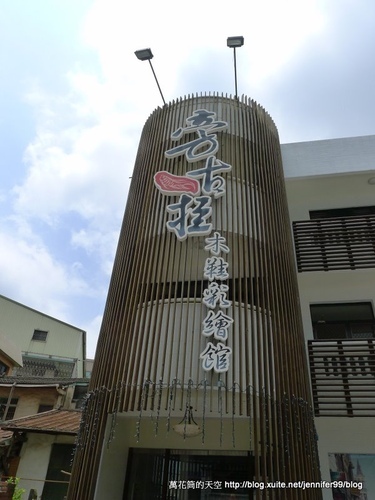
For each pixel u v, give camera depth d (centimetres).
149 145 1102
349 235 1040
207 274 800
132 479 854
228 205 919
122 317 802
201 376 688
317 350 891
